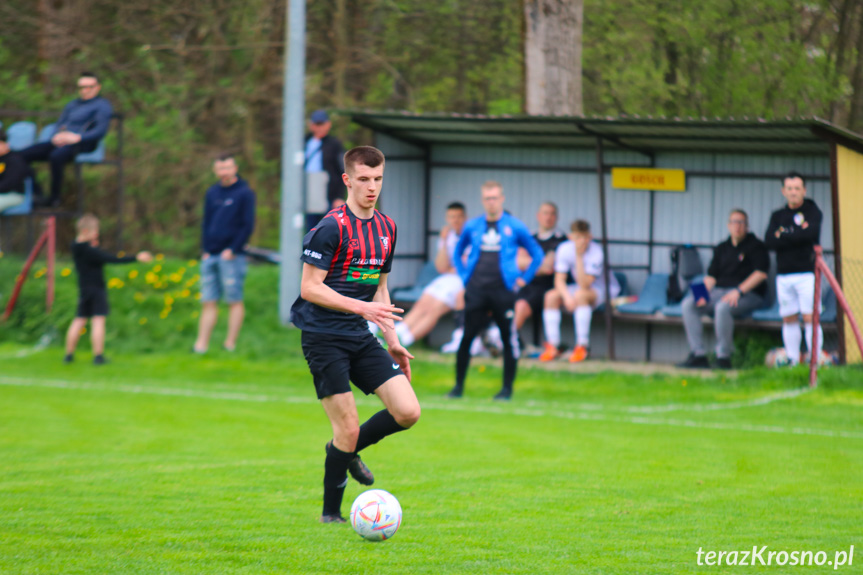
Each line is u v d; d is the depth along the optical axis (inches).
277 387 981.2
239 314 1107.9
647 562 364.5
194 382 997.8
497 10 1795.0
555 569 351.3
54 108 1756.9
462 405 863.1
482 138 1214.9
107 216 1913.1
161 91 1850.4
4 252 1499.8
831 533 418.9
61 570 337.1
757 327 1013.2
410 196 1269.7
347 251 407.2
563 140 1170.0
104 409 836.0
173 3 1819.6
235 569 342.6
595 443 677.9
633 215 1171.3
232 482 528.1
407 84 1845.5
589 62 1736.0
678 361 1112.2
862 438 700.7
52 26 1788.9
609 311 1087.0
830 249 1055.0
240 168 1958.7
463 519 439.2
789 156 1071.0
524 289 1109.7
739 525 434.0
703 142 1075.3
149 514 438.0
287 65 1138.7
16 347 1167.0
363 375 418.3
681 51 1653.5
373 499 389.7
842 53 1600.6
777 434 718.5
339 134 1868.8
